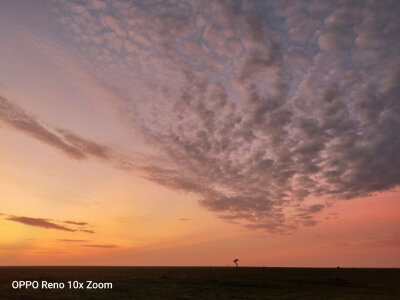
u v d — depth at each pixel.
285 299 36.12
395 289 47.41
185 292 42.84
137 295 39.19
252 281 62.56
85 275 82.69
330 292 43.25
